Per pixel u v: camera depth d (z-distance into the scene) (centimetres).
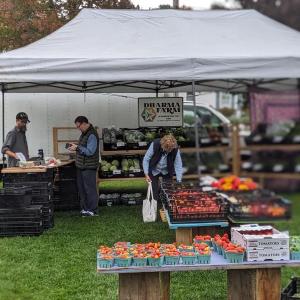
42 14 1439
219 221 478
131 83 915
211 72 572
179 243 491
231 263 352
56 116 991
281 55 570
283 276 496
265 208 468
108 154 831
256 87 699
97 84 894
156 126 929
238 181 527
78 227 695
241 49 612
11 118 993
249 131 661
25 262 529
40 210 645
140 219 743
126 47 640
